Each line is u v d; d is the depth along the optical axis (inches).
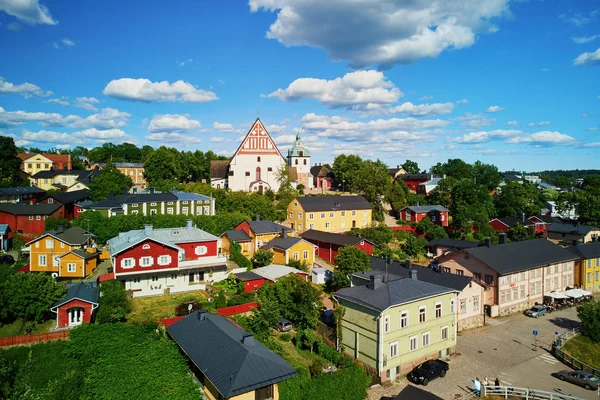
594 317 1879.9
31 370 1285.7
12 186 3929.6
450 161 7495.1
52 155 5447.8
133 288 1982.0
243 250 2682.1
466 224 3595.0
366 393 1366.9
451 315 1686.8
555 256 2497.5
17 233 2783.0
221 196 3491.6
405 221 4028.1
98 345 1362.0
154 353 1294.3
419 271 2082.9
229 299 1902.1
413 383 1460.4
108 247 2509.8
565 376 1496.1
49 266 2212.1
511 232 3727.9
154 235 2217.0
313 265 2620.6
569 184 7859.3
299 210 3371.1
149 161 4431.6
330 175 5797.2
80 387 1165.1
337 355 1457.9
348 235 2962.6
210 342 1229.1
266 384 1034.7
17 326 1562.5
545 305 2342.5
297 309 1691.7
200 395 1143.0
